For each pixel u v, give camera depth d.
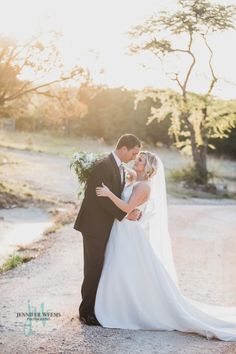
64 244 12.25
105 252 6.64
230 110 39.12
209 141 55.88
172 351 5.67
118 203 6.46
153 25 38.22
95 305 6.48
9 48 20.95
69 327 6.35
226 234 15.38
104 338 6.00
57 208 19.23
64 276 9.13
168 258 6.98
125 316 6.51
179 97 39.31
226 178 44.56
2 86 21.14
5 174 26.56
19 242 12.48
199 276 9.59
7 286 8.37
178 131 40.69
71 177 28.23
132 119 58.66
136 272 6.52
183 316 6.39
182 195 32.34
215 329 6.25
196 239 14.09
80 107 23.70
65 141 52.38
